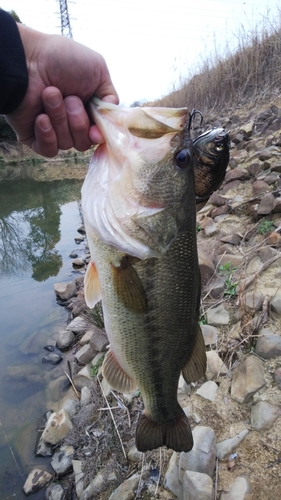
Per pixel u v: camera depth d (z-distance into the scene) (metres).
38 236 1.82
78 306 0.93
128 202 0.32
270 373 0.50
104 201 0.32
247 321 0.58
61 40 0.32
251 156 1.17
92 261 0.35
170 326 0.35
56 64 0.32
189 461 0.42
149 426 0.38
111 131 0.32
